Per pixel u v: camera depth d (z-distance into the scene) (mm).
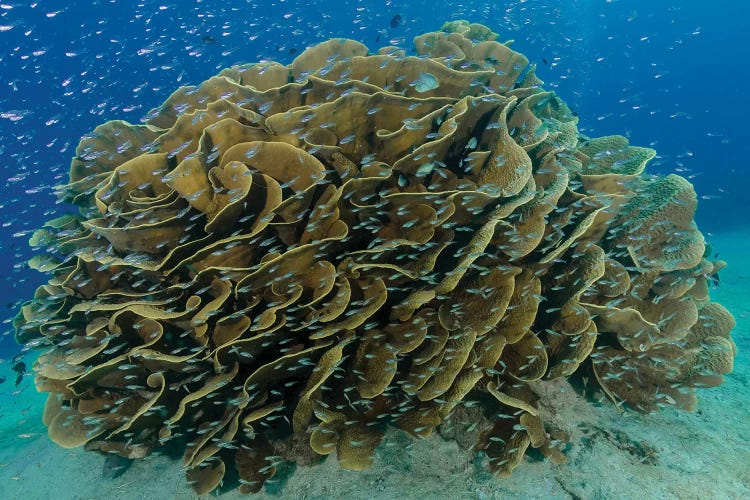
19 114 2904
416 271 1470
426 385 1422
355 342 1488
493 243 1581
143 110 9289
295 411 1379
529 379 1444
